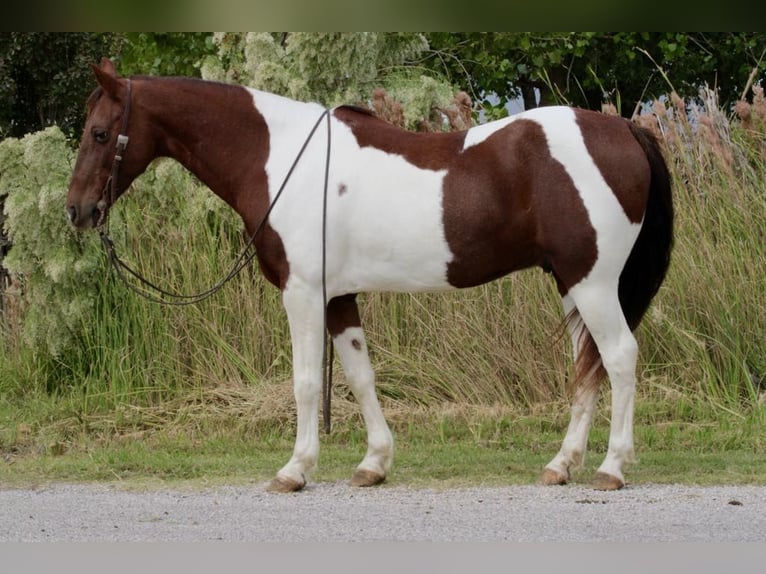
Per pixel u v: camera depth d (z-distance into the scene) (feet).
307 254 18.33
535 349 26.78
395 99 30.60
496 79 48.06
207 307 27.78
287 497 18.33
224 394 26.63
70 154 28.40
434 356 27.14
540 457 21.98
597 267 17.71
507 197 17.92
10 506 17.90
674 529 15.31
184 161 19.58
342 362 19.54
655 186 18.26
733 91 48.80
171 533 15.64
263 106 19.21
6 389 28.86
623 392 18.02
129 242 28.48
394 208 18.20
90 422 26.16
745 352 26.43
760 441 22.84
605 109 28.32
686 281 26.81
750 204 27.76
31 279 28.17
